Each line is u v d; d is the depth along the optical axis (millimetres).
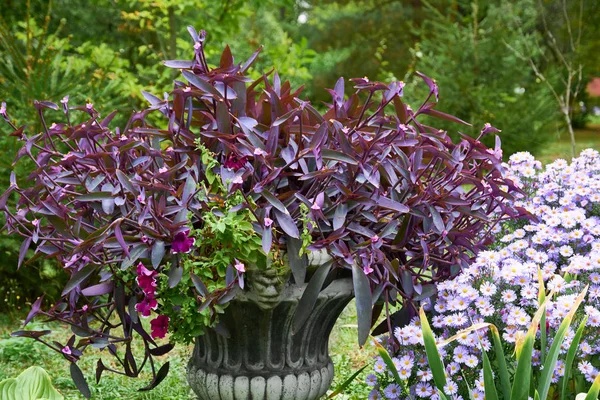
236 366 2465
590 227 2748
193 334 2301
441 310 2547
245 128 2242
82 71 5488
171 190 2225
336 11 17969
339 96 2479
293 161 2221
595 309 2443
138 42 8422
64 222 2299
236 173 2264
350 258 2250
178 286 2234
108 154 2275
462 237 2480
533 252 2662
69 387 3705
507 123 8859
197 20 6812
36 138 2371
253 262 2225
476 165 2545
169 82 6969
